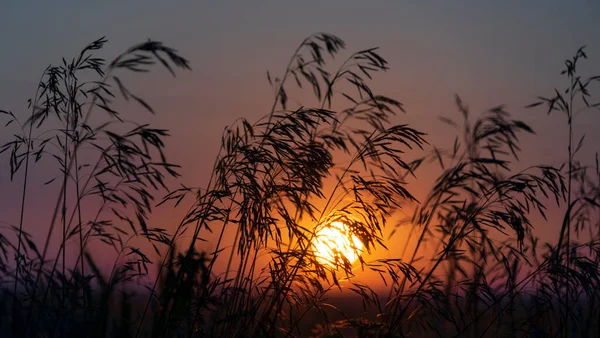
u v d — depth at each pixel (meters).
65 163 3.19
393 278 3.21
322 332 3.15
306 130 3.37
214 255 3.06
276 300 3.12
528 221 3.41
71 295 2.99
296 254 3.16
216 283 3.05
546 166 3.56
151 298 3.03
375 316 3.28
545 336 3.28
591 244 3.75
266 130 3.42
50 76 3.30
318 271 3.10
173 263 3.02
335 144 3.79
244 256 3.13
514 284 3.67
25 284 3.02
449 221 3.93
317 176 3.30
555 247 4.02
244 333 3.02
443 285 3.45
